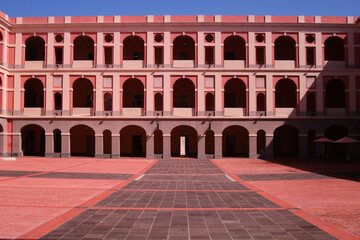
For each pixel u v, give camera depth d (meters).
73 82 31.48
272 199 11.35
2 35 30.75
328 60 33.47
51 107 31.28
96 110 31.22
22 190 12.73
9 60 31.69
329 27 31.34
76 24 31.27
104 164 24.75
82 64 31.64
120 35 31.55
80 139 34.84
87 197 11.53
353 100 30.98
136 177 17.47
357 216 8.94
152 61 31.39
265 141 31.12
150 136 31.06
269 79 31.25
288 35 31.44
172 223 8.25
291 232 7.50
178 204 10.51
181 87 34.50
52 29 31.69
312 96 33.59
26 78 31.55
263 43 31.44
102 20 31.41
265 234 7.37
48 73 31.45
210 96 33.91
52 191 12.62
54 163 24.97
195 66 31.38
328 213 9.29
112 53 31.50
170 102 31.22
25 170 19.67
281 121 30.98
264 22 31.12
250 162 27.08
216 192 12.84
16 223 8.14
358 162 26.91
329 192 12.70
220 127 31.02
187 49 34.41
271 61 31.30
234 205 10.38
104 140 34.72
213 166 23.91
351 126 30.84
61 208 9.77
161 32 31.52
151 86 31.33
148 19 31.31
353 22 31.39
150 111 31.20
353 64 31.19
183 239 7.02
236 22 31.11
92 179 16.31
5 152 30.78
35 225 7.98
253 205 10.38
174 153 34.78
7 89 31.34
